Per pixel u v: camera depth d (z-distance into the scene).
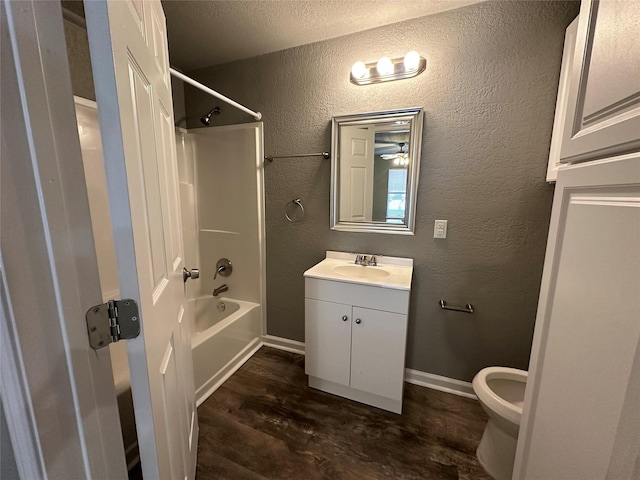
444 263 1.75
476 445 1.42
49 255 0.44
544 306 0.75
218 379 1.88
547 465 0.68
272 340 2.33
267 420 1.57
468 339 1.77
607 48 0.55
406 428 1.53
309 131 1.93
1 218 0.39
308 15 1.55
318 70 1.83
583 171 0.61
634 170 0.45
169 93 1.10
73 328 0.48
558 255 0.70
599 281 0.53
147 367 0.59
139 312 0.56
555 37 1.37
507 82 1.47
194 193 2.43
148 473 0.64
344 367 1.69
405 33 1.61
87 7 0.47
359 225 1.91
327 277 1.64
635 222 0.45
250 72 2.01
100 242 1.27
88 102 1.21
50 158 0.43
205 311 2.47
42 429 0.45
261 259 2.24
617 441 0.46
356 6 1.48
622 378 0.45
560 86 1.34
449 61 1.56
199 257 2.52
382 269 1.78
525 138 1.48
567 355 0.62
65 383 0.47
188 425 1.12
